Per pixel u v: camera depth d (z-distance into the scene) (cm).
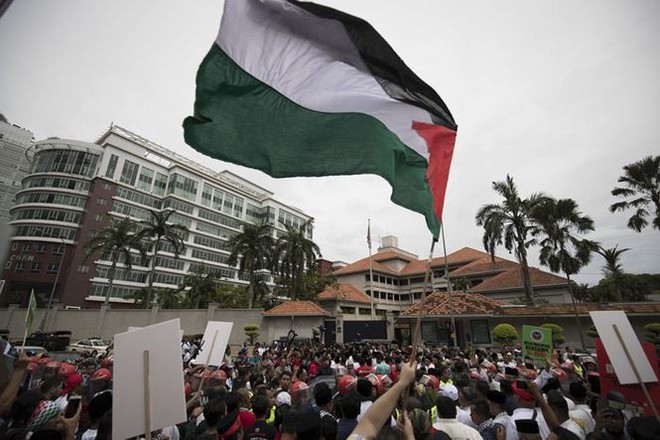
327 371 1213
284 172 372
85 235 5691
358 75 391
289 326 3158
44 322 3388
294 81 370
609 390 429
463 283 4575
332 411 492
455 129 437
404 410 218
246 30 350
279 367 1027
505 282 3572
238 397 462
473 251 5628
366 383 484
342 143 386
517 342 2364
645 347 412
